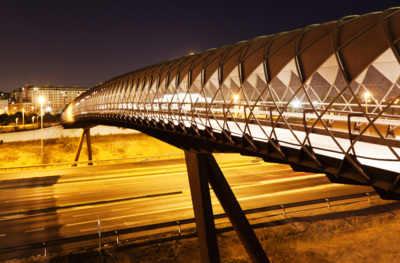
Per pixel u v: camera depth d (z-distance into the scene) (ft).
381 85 33.91
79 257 59.57
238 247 63.87
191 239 66.28
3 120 391.24
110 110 107.65
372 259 58.65
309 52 31.65
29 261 58.54
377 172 26.14
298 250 62.44
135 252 61.26
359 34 27.14
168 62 72.28
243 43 48.03
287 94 43.75
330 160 30.58
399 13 25.49
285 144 38.45
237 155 180.75
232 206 55.31
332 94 39.42
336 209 83.76
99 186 116.47
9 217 84.23
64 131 280.31
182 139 62.44
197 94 58.08
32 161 209.87
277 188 107.65
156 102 68.03
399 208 83.20
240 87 41.52
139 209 87.61
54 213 86.48
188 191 104.53
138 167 150.41
